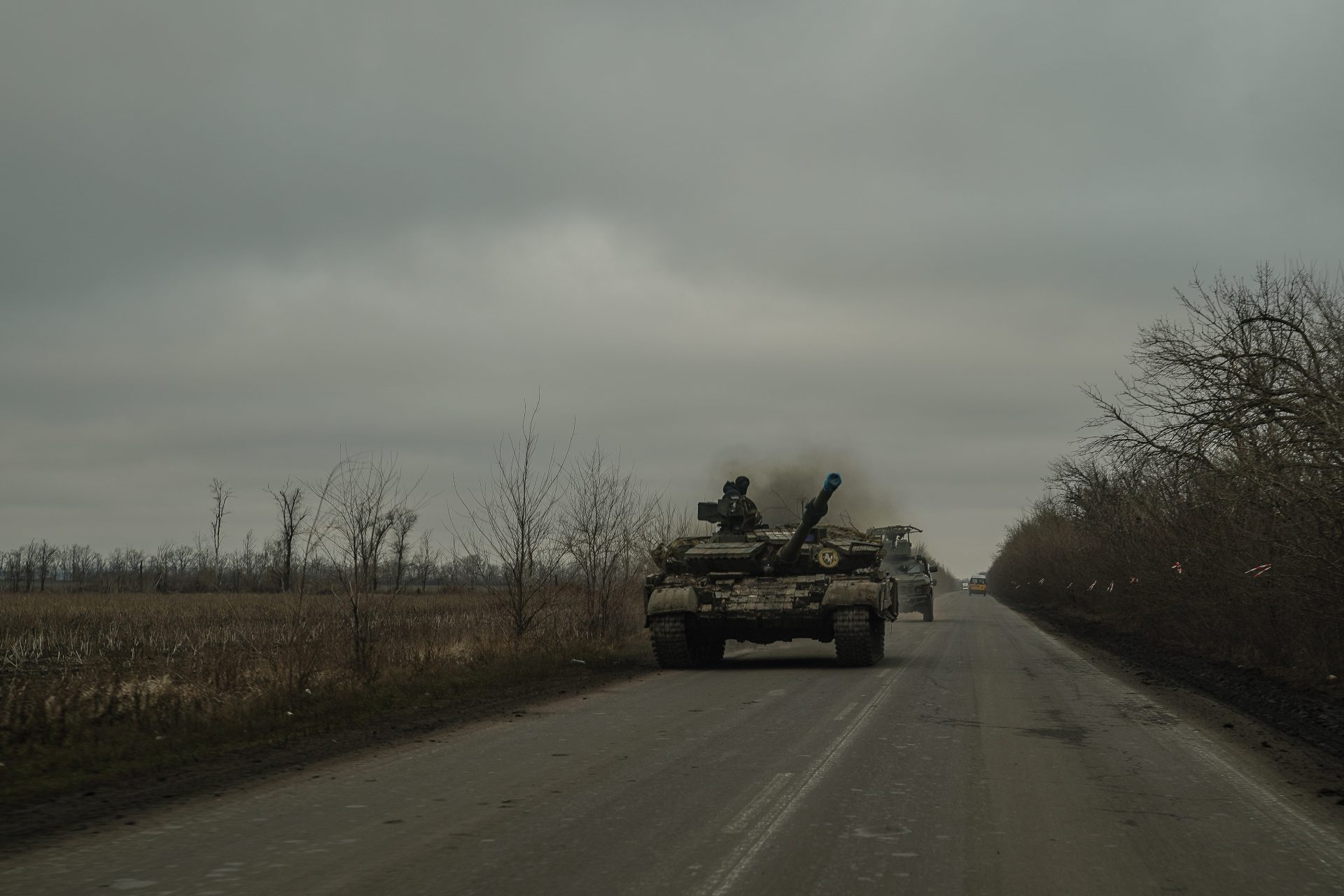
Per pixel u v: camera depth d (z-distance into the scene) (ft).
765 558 68.85
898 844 21.29
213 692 43.96
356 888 18.48
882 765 30.07
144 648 72.13
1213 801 25.53
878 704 44.62
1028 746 33.63
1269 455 53.16
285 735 36.76
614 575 82.84
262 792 27.22
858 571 67.46
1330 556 49.19
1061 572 162.81
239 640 70.03
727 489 72.90
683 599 62.54
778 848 21.01
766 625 63.93
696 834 22.11
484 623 76.28
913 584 132.05
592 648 71.82
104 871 19.76
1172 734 36.24
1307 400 52.24
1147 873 19.31
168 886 18.74
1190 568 71.72
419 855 20.66
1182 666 64.64
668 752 32.53
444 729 38.11
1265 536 53.36
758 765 30.12
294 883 18.78
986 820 23.36
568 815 24.00
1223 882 18.76
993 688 51.24
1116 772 29.17
